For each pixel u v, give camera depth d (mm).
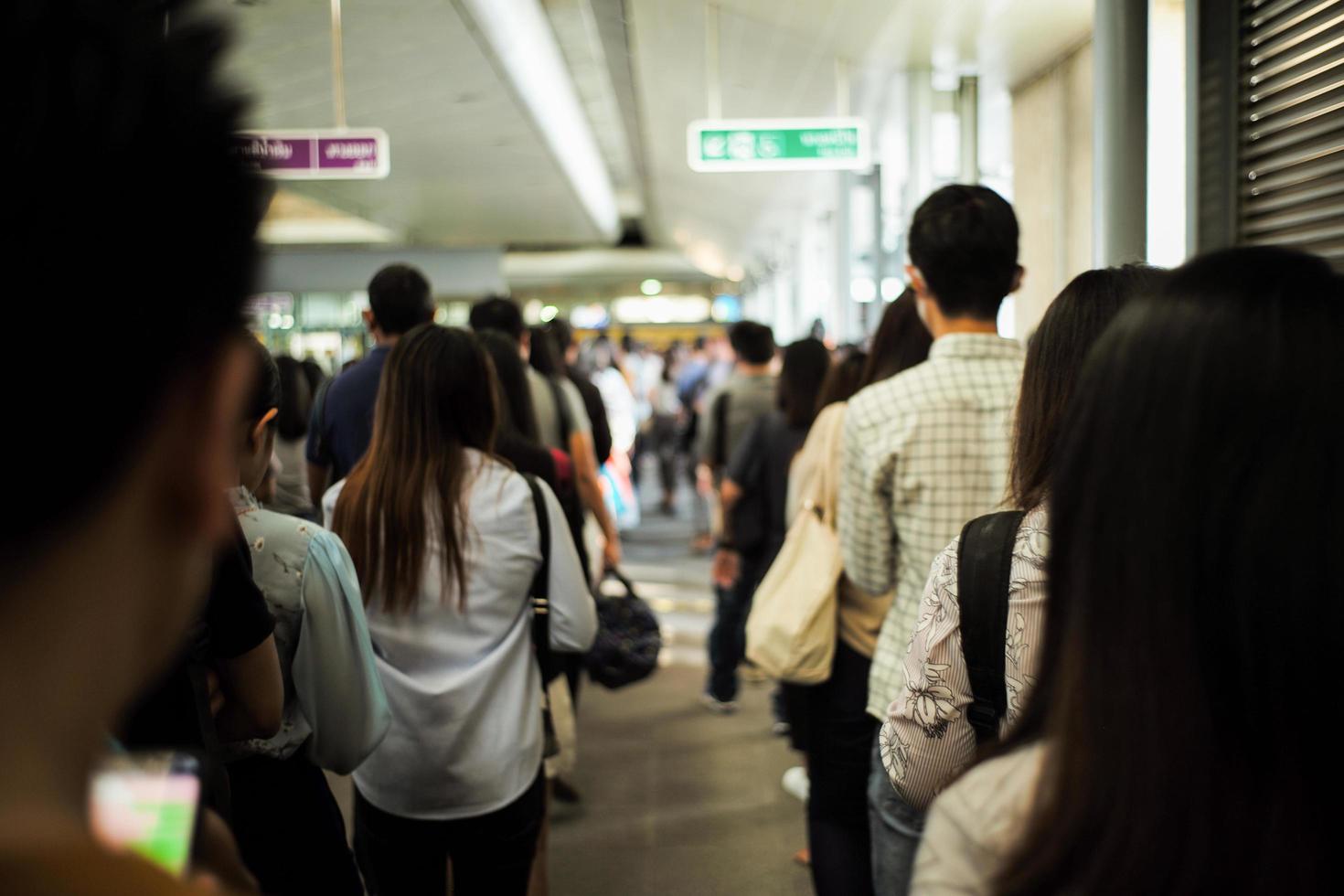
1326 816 667
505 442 3303
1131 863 671
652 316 32344
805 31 8625
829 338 14383
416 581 2254
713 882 3693
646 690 6016
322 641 1896
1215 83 3402
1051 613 818
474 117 12430
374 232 23891
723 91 11781
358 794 2408
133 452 334
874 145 12047
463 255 21703
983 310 2158
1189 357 729
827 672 2529
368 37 9078
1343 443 697
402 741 2252
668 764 4852
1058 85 8023
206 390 365
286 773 1904
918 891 787
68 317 313
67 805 318
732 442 5594
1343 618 681
